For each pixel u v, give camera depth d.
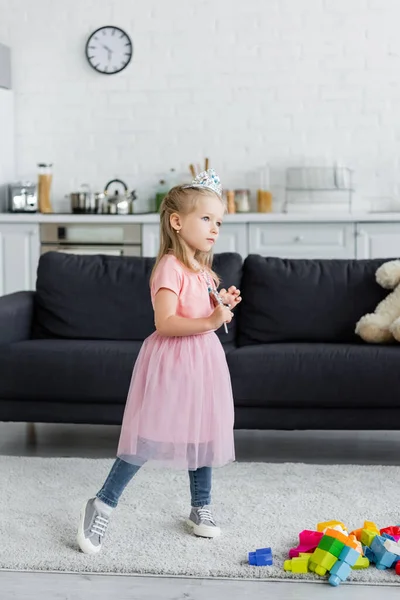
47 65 6.71
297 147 6.53
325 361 3.74
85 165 6.75
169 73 6.59
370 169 6.48
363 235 5.95
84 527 2.78
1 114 6.53
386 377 3.70
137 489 3.42
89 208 6.41
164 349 2.82
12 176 6.72
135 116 6.65
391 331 3.94
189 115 6.60
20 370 3.88
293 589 2.54
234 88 6.54
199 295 2.89
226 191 6.37
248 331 4.32
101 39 6.62
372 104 6.44
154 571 2.64
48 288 4.44
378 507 3.19
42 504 3.25
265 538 2.89
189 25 6.54
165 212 2.90
